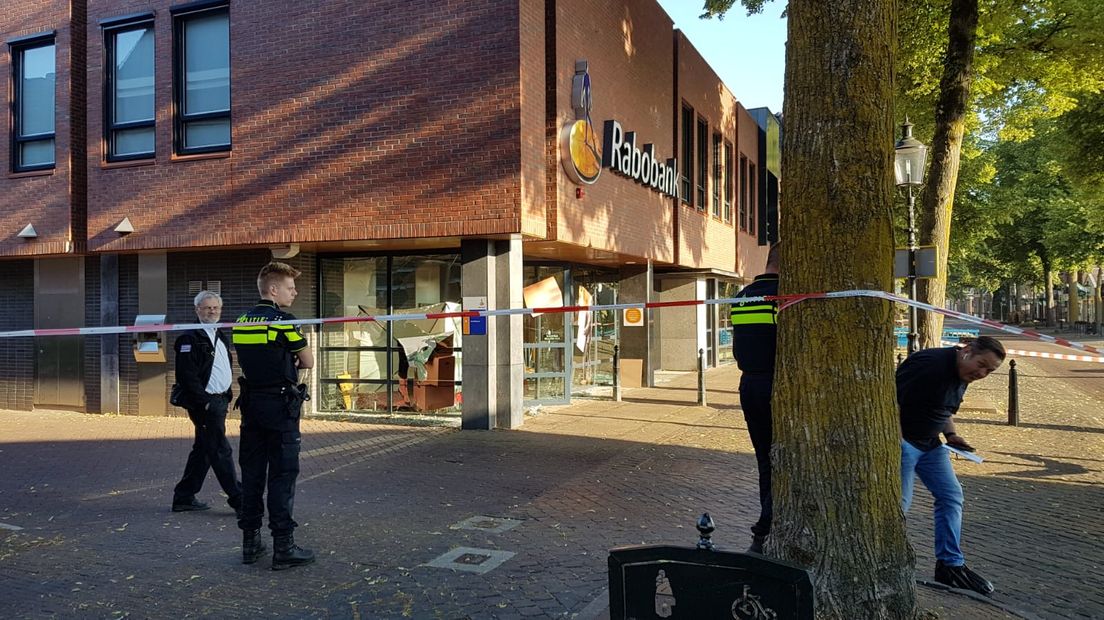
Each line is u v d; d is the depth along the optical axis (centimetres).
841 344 361
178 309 1255
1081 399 1462
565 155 1088
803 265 370
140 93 1216
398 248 1187
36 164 1289
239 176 1116
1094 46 1356
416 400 1206
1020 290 6391
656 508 661
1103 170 2033
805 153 370
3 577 497
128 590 471
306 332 1221
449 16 1013
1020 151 3766
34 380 1368
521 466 839
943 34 1465
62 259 1348
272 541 567
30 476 810
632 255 1390
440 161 1018
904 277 1004
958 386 472
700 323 2003
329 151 1068
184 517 644
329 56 1067
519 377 1115
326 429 1099
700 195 1848
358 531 594
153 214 1173
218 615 431
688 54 1697
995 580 499
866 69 362
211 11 1159
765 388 474
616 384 1408
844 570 357
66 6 1255
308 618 426
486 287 1064
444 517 634
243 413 513
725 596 257
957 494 477
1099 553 555
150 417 1266
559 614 428
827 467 361
